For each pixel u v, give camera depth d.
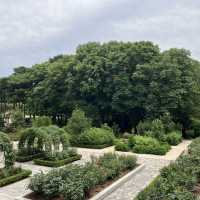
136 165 18.00
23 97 54.62
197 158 15.59
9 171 15.24
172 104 33.25
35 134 20.08
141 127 30.78
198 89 36.31
